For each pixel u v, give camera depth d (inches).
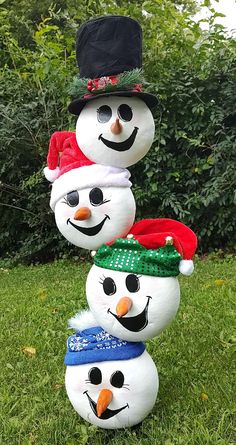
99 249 44.8
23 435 49.6
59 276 114.9
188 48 120.5
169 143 121.3
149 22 124.2
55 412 53.1
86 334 46.3
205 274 101.3
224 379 55.9
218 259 116.6
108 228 44.1
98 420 45.8
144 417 46.5
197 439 44.8
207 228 121.6
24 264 138.5
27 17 237.5
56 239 136.9
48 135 124.7
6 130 123.3
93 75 44.3
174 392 54.4
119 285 43.5
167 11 124.5
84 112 45.3
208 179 119.9
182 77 117.0
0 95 131.6
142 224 45.2
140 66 45.7
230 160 115.3
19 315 85.0
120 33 43.8
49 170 47.5
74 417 51.3
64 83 119.9
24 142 127.0
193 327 72.2
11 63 147.3
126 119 44.1
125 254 43.9
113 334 44.8
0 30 138.7
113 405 44.8
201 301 82.6
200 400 51.8
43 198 129.4
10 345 72.2
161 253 43.2
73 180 44.3
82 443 46.6
